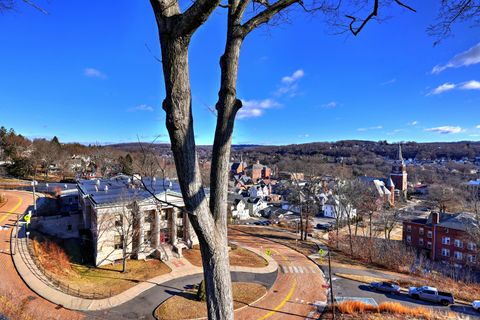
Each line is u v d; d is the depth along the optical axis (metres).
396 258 35.78
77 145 116.75
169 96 3.29
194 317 20.03
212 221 3.62
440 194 71.94
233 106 3.79
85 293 22.62
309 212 51.81
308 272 30.47
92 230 31.89
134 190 32.09
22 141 85.69
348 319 19.44
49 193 50.41
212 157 3.87
